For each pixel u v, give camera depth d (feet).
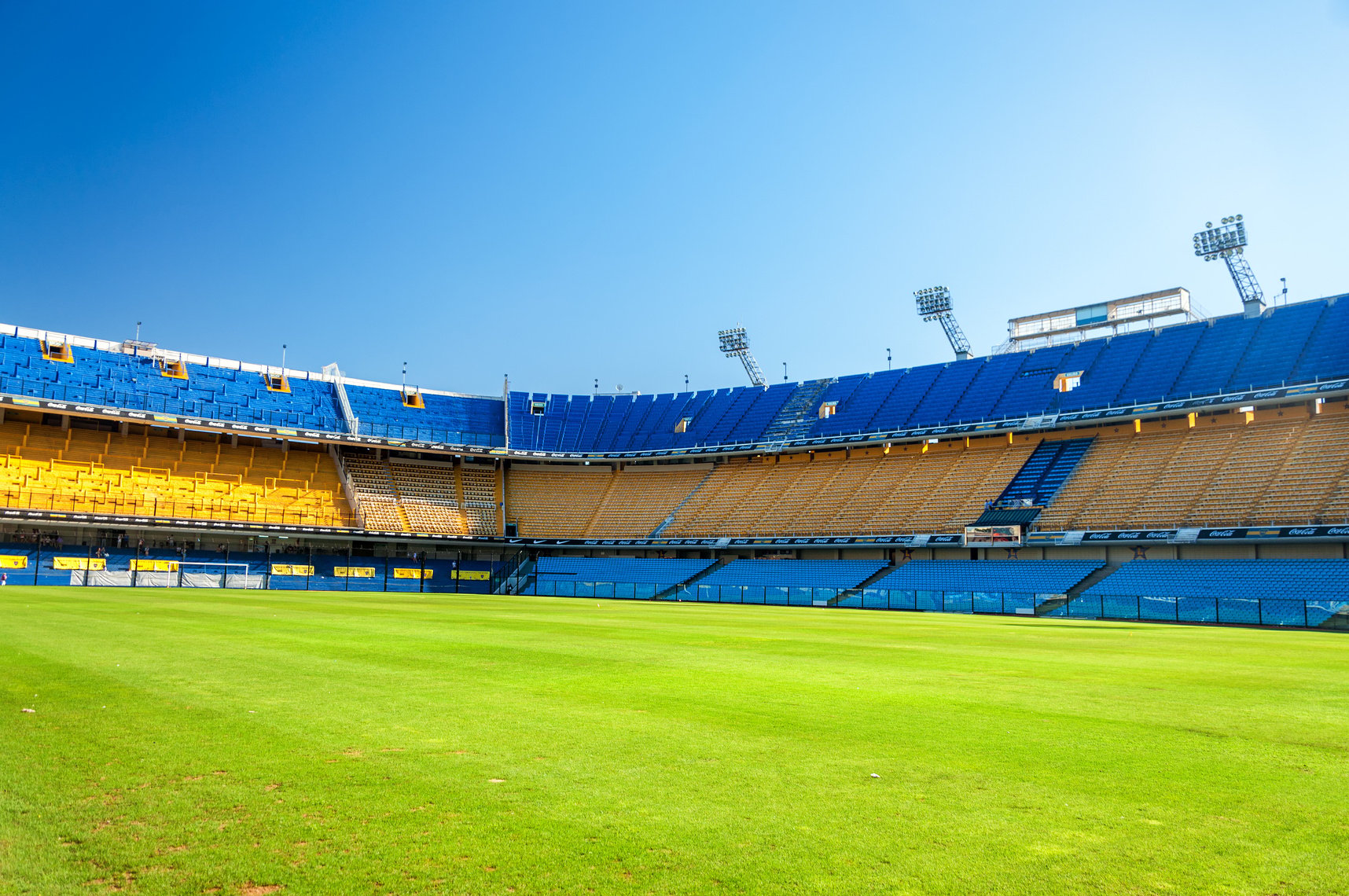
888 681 54.90
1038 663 69.67
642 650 73.10
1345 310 225.56
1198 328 248.32
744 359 354.54
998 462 253.03
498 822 24.89
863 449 286.25
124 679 49.16
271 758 31.35
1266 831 25.13
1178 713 44.39
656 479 314.55
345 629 88.43
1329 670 68.28
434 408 321.32
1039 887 20.90
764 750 34.14
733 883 20.81
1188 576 184.96
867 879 21.24
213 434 278.87
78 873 20.72
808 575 242.78
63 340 268.21
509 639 80.69
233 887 20.17
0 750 31.86
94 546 236.43
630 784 28.86
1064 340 290.76
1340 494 186.80
